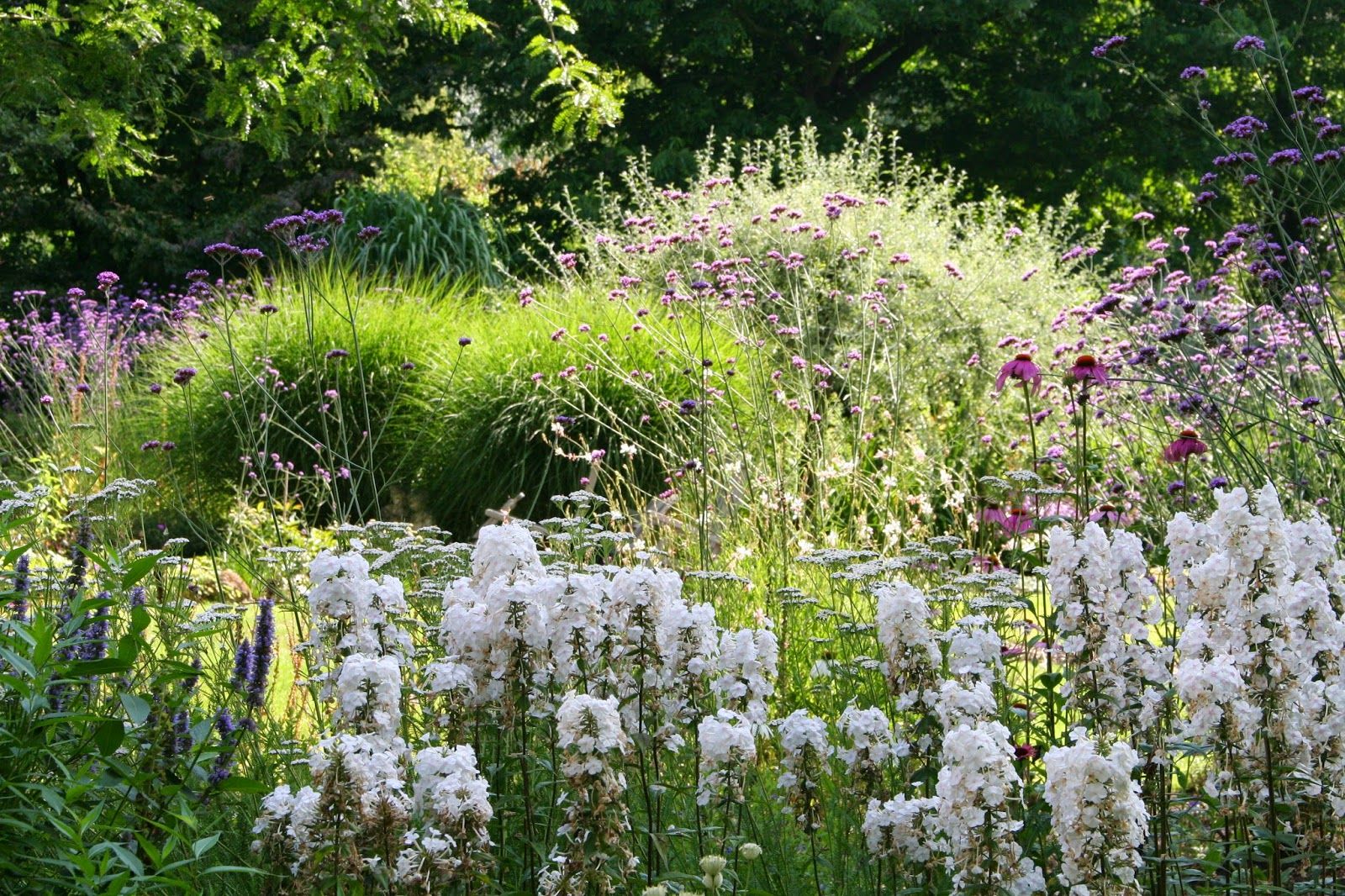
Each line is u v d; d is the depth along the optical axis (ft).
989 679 10.87
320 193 72.28
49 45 25.04
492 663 9.96
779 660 16.10
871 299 28.60
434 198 63.00
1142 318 23.31
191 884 9.17
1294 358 22.61
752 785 12.32
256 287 37.83
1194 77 20.02
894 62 83.20
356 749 8.49
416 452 33.53
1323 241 20.95
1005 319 35.99
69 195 68.90
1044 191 80.38
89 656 10.95
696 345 30.40
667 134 74.49
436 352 35.29
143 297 58.59
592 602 9.78
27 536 17.35
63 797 9.32
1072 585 10.66
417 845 8.64
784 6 75.41
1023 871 8.79
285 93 25.64
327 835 8.39
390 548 18.93
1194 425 19.83
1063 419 28.66
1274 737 9.96
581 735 8.91
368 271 55.11
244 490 31.71
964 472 29.07
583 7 72.18
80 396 33.12
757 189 42.52
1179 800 11.11
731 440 27.20
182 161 73.20
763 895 9.48
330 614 9.85
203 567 24.22
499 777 10.51
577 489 30.19
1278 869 10.14
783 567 20.01
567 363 30.89
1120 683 10.63
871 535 23.44
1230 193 68.28
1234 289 25.12
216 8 62.64
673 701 10.61
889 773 11.74
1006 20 75.72
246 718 10.61
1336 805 10.00
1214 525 10.22
